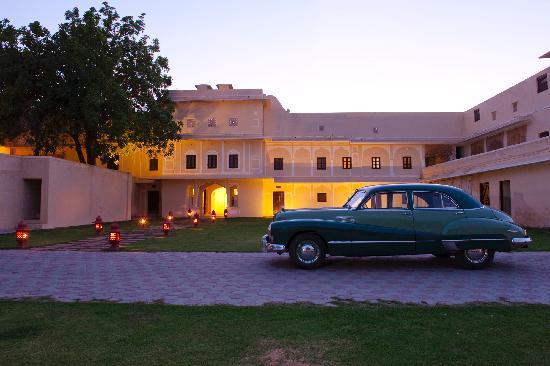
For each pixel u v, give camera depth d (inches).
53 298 267.1
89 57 998.4
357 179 1520.7
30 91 1008.9
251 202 1486.2
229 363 157.2
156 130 1242.6
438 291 282.2
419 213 362.9
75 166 1013.8
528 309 232.4
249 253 478.0
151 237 699.4
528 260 409.4
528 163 834.2
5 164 861.8
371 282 313.1
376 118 1593.3
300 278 329.4
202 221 1224.8
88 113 971.3
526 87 1175.6
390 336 186.9
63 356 163.9
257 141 1475.1
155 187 1571.1
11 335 190.2
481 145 1438.2
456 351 168.2
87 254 476.7
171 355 164.9
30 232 802.8
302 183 1541.6
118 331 195.8
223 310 232.2
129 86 1203.2
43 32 1013.8
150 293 280.5
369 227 360.8
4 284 312.0
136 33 1210.0
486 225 358.3
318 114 1596.9
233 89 1497.3
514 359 159.9
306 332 192.9
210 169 1478.8
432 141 1508.4
